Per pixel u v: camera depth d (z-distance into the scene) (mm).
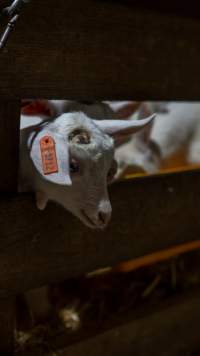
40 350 1948
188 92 2223
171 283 2553
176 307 2373
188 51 2180
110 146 1665
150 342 2307
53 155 1587
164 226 2174
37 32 1655
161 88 2113
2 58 1599
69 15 1722
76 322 2156
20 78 1649
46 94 1721
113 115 1947
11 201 1717
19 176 1779
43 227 1806
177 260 2666
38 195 1729
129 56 1953
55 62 1719
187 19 2145
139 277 2518
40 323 2104
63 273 1904
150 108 2744
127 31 1924
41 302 2123
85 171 1609
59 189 1647
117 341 2162
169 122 2742
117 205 1982
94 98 1865
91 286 2400
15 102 1660
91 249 1955
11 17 1549
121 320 2184
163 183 2123
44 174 1613
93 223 1648
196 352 2535
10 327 1834
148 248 2150
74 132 1607
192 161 2840
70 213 1862
